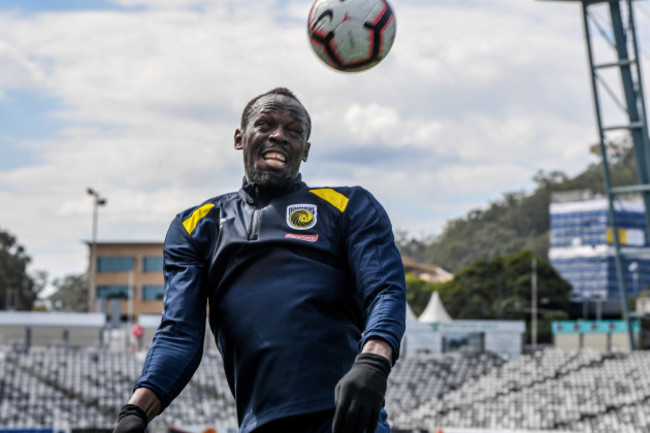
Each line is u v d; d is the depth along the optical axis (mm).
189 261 7449
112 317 125375
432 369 105688
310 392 6902
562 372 101438
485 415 92750
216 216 7566
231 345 7184
